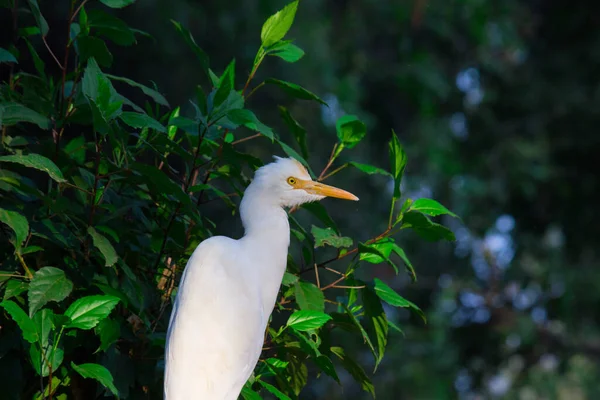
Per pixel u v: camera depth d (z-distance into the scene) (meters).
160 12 14.27
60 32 13.78
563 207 18.17
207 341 4.62
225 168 5.66
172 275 5.46
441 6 17.94
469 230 17.95
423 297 17.62
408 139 18.17
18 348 4.91
